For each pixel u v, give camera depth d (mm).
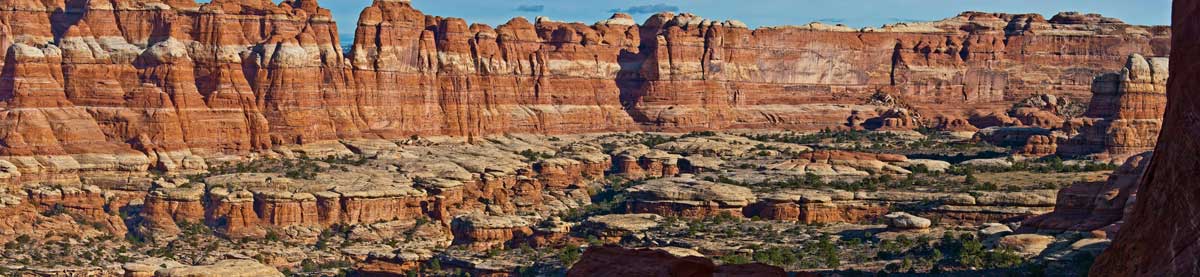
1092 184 146250
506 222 197750
